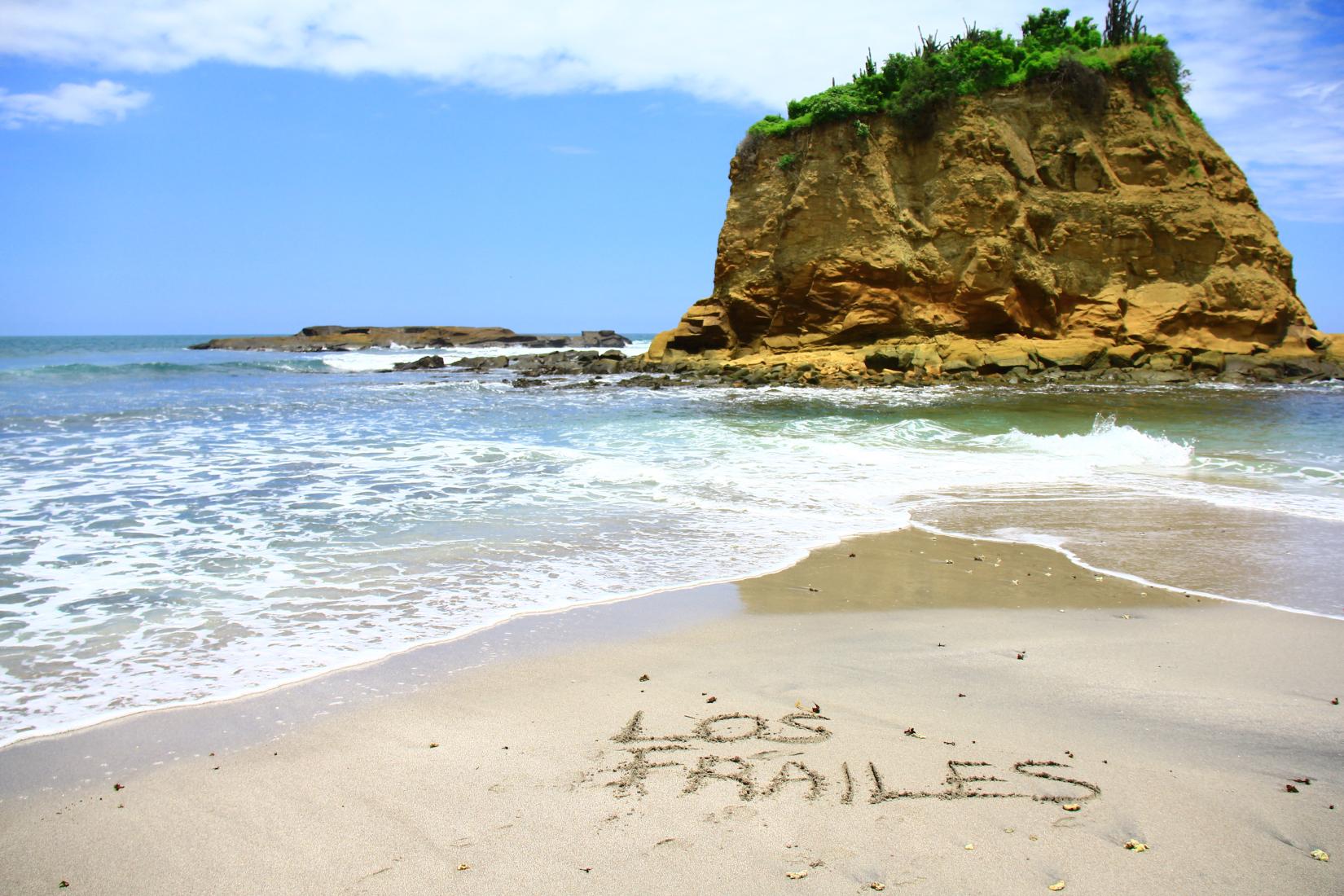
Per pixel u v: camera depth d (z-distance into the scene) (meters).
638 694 5.44
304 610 6.98
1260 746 4.70
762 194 41.03
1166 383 32.47
